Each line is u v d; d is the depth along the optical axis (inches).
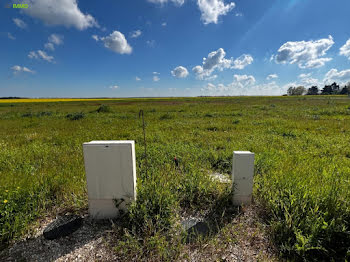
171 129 319.9
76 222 83.9
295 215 77.5
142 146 201.2
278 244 71.6
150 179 110.5
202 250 68.3
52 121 452.4
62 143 223.0
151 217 80.4
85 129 324.8
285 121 375.6
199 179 111.9
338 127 308.0
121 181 83.0
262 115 506.6
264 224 80.8
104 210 85.4
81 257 65.8
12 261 63.9
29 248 69.2
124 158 81.0
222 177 129.8
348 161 147.1
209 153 170.7
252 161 92.4
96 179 83.0
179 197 99.9
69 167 136.0
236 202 96.1
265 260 64.2
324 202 81.9
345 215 75.6
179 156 157.9
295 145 198.4
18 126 372.2
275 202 88.0
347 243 67.3
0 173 124.6
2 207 79.0
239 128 314.3
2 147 198.8
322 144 201.2
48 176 114.8
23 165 140.6
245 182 94.2
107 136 261.6
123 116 529.7
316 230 67.3
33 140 239.5
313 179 106.4
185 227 81.0
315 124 335.6
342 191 89.4
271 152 167.3
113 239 73.7
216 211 92.0
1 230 72.2
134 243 69.6
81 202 95.3
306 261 62.5
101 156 81.0
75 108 1037.2
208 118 475.5
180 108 861.2
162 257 65.8
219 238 75.0
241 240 73.8
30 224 81.3
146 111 719.7
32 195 92.1
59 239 73.7
